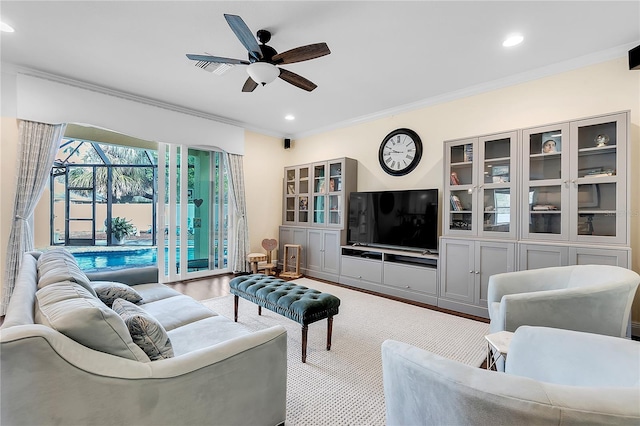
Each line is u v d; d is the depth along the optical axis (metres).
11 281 3.17
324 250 4.99
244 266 5.21
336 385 1.97
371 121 4.77
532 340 1.32
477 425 0.78
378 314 3.31
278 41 2.64
